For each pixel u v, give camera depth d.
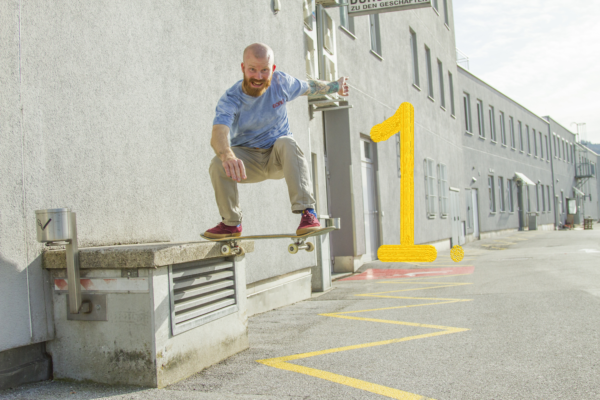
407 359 3.80
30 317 3.24
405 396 2.96
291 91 3.67
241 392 3.11
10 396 3.05
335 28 10.61
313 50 9.20
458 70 22.86
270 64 3.29
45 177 3.38
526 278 8.38
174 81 4.85
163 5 4.75
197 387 3.22
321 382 3.28
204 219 5.19
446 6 21.31
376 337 4.62
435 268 11.13
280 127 3.72
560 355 3.73
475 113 24.83
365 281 9.60
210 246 3.79
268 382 3.31
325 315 6.04
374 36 13.37
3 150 3.09
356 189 11.02
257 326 5.48
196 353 3.60
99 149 3.86
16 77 3.20
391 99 13.87
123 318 3.26
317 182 9.95
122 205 4.08
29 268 3.25
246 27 6.33
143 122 4.38
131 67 4.27
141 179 4.31
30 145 3.28
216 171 3.57
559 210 42.53
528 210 33.25
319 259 8.46
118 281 3.26
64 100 3.56
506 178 29.30
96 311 3.32
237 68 6.05
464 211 21.75
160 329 3.23
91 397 3.04
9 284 3.11
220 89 5.64
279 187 6.96
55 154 3.46
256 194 6.34
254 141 3.64
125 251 3.17
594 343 4.04
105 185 3.90
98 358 3.31
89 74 3.80
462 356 3.82
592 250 13.50
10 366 3.20
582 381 3.13
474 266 11.22
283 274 7.00
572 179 48.19
